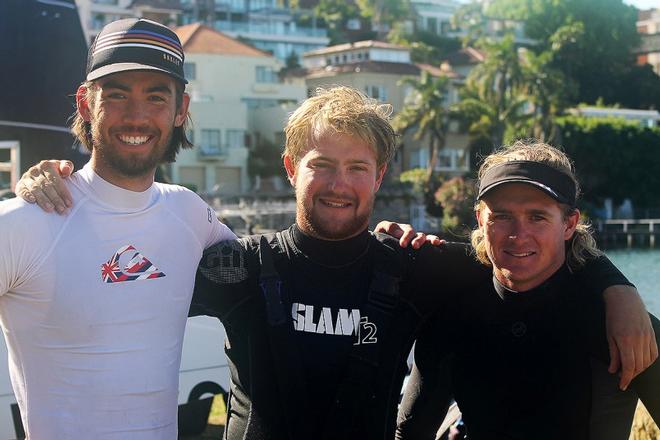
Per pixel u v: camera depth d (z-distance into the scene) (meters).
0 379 5.16
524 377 3.13
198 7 70.19
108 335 2.96
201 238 3.32
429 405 3.43
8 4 7.83
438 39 77.81
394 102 56.22
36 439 2.96
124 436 2.96
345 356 3.09
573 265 3.22
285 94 52.88
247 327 3.19
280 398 3.06
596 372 3.05
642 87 75.31
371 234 3.33
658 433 4.04
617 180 54.19
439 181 48.12
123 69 3.03
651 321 3.05
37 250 2.90
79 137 3.26
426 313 3.30
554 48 74.50
